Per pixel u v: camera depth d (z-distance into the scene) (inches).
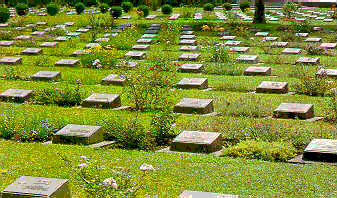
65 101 506.9
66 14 1480.1
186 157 343.3
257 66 713.6
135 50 863.7
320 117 448.1
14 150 359.3
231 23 1184.2
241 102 490.9
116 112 465.4
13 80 623.8
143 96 507.8
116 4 1744.6
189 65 688.4
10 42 930.1
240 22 1231.5
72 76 644.7
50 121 424.5
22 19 1272.1
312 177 300.8
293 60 757.9
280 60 757.9
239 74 665.6
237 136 394.6
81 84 563.8
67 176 303.7
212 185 290.5
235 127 407.8
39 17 1386.6
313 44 884.0
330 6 1857.8
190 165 326.0
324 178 299.0
